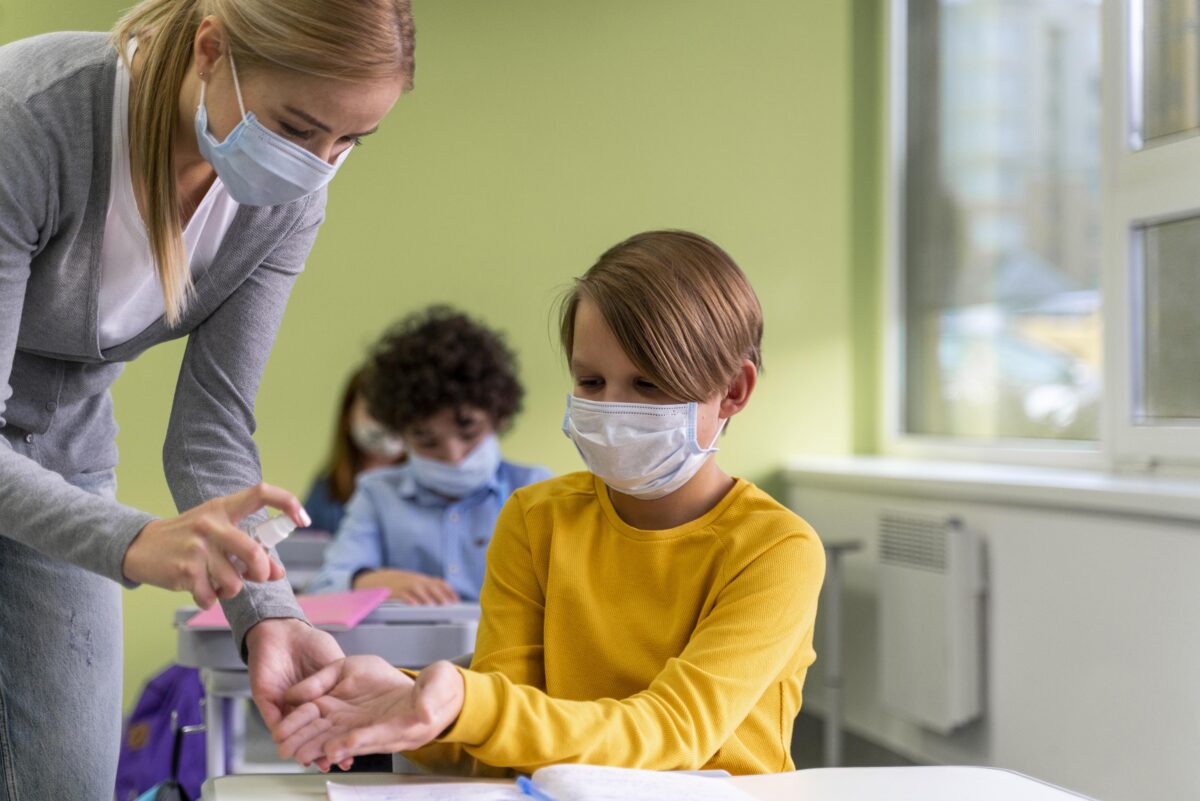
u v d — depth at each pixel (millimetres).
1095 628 2350
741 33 3699
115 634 1474
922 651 2832
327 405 3443
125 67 1195
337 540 2555
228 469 1351
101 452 1464
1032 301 3148
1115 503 2279
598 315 1167
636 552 1211
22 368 1329
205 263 1324
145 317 1337
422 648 1646
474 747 939
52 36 1224
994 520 2676
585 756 952
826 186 3768
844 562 3297
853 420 3793
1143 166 2607
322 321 3447
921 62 3629
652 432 1149
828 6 3762
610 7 3617
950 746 2832
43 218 1172
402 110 3488
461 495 2559
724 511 1212
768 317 3723
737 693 1058
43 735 1388
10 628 1365
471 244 3533
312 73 1060
